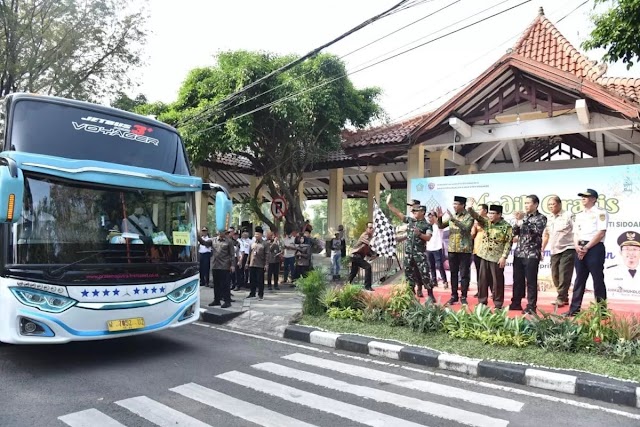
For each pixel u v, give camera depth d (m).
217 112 13.59
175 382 5.33
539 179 10.31
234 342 7.46
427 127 11.95
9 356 6.35
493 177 10.88
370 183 18.64
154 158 6.82
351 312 8.12
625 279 9.16
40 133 5.93
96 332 5.67
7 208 4.99
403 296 7.71
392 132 13.72
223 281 9.88
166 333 8.08
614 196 9.41
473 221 8.52
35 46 15.48
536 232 7.44
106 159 6.33
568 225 7.71
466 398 4.95
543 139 14.96
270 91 13.52
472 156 14.67
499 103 11.41
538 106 11.15
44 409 4.47
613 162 14.38
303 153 15.87
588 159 14.68
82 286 5.59
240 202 22.67
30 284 5.30
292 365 6.13
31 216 5.45
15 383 5.24
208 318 9.26
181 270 6.63
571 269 7.66
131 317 5.96
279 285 14.27
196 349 6.94
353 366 6.12
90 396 4.84
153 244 6.37
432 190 11.67
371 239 10.38
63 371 5.70
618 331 5.82
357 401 4.79
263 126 14.88
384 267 13.70
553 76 10.09
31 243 5.40
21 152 5.57
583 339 5.86
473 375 5.78
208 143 13.84
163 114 15.33
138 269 6.11
